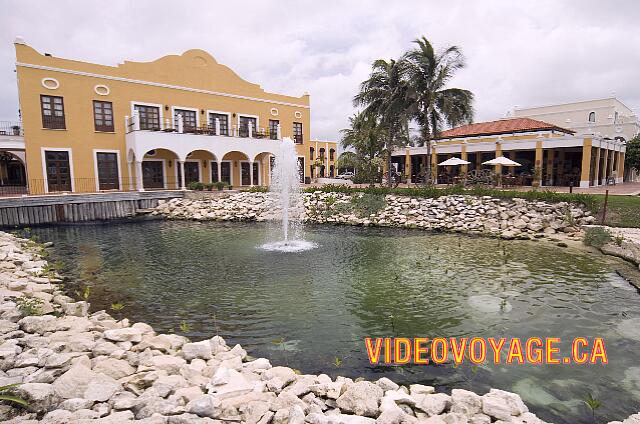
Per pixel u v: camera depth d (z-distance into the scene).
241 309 6.44
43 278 7.81
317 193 20.08
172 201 21.50
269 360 4.75
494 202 15.45
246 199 21.28
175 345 4.89
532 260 9.53
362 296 6.97
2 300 5.67
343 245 11.63
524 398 3.94
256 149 27.27
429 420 3.18
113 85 23.11
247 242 12.37
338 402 3.46
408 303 6.61
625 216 13.15
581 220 13.45
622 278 7.98
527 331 5.52
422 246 11.42
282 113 31.16
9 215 16.72
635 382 4.23
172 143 23.25
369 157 26.92
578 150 25.75
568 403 3.86
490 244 11.62
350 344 5.16
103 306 6.71
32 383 3.24
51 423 2.80
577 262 9.29
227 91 27.95
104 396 3.26
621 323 5.77
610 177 27.42
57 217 17.97
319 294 7.10
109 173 23.38
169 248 11.59
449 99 20.34
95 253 11.06
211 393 3.50
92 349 4.28
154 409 3.12
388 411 3.22
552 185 25.00
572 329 5.58
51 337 4.51
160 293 7.32
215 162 27.69
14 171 35.88
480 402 3.49
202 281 8.02
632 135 35.50
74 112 21.91
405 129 22.39
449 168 30.52
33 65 20.47
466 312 6.20
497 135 28.38
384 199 17.92
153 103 24.67
